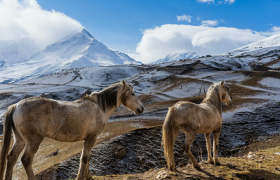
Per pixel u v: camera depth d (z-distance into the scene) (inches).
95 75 4370.1
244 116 1158.3
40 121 157.9
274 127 1015.0
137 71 4948.3
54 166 604.7
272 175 209.6
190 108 230.8
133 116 1525.6
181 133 787.4
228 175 211.3
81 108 183.0
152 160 693.9
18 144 165.3
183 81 2891.2
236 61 4411.9
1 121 1745.8
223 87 289.3
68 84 3572.8
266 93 1683.1
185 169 239.0
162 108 1699.1
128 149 735.1
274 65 3548.2
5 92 2568.9
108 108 213.0
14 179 622.2
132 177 226.4
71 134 175.5
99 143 754.8
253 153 338.0
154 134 828.0
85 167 192.9
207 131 248.8
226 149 818.2
